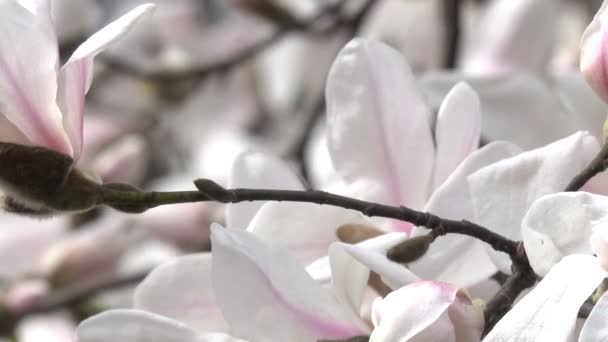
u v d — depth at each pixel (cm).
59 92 85
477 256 87
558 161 85
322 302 85
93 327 86
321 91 147
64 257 140
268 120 183
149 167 172
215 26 192
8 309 132
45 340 137
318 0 167
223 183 167
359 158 91
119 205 86
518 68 118
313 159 158
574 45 138
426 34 166
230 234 84
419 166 90
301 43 178
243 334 85
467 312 82
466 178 87
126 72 153
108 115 171
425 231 86
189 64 179
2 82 85
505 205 85
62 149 86
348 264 85
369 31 170
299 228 88
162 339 86
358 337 86
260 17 155
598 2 164
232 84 184
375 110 90
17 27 85
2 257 141
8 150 86
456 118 90
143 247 147
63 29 164
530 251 82
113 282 128
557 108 100
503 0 119
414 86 91
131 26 84
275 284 85
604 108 99
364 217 89
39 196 86
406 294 82
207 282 90
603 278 81
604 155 84
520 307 80
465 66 129
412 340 81
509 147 87
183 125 180
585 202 81
